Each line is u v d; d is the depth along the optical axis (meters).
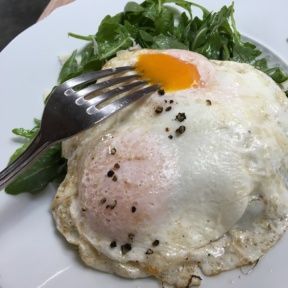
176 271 0.16
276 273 0.16
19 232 0.18
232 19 0.22
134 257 0.16
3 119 0.21
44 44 0.23
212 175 0.16
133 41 0.23
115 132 0.17
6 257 0.17
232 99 0.17
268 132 0.17
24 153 0.16
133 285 0.16
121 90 0.17
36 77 0.22
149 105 0.17
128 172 0.16
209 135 0.16
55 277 0.17
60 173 0.19
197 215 0.16
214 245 0.16
